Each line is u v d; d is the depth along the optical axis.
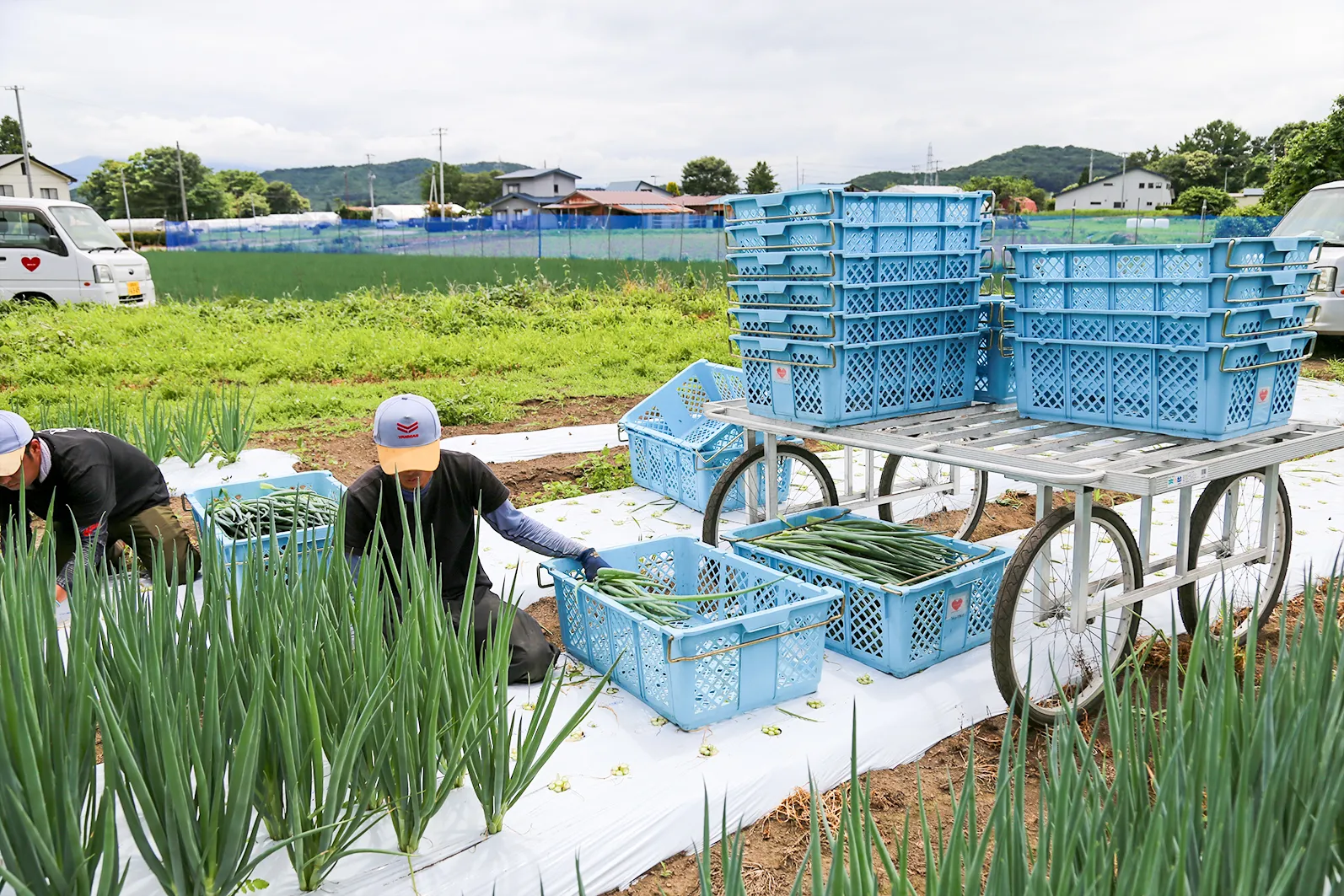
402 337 12.66
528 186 112.62
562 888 2.50
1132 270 3.44
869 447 3.71
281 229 44.25
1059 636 3.74
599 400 9.45
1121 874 1.54
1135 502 5.82
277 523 4.41
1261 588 4.00
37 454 3.72
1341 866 1.65
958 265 4.07
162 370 10.65
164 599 2.34
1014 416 4.06
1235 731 2.00
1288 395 3.65
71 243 14.48
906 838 1.64
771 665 3.23
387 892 2.34
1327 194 11.48
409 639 2.33
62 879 1.85
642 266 25.72
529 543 3.64
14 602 2.03
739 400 4.77
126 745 1.89
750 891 2.53
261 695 2.02
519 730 2.58
